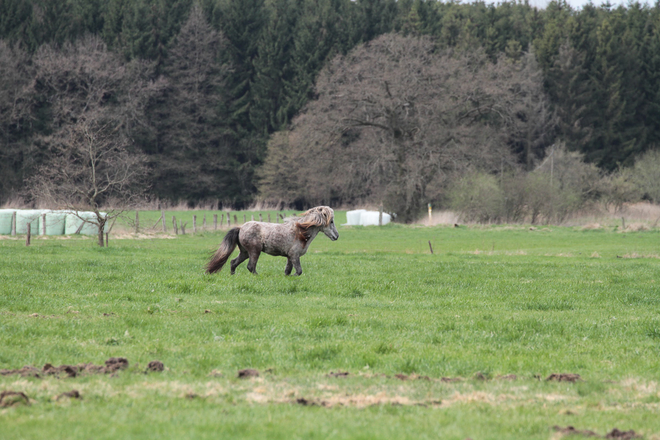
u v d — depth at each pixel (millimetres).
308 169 82062
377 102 63031
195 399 7102
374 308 14219
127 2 88438
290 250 18344
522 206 59969
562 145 75688
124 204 38125
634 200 66625
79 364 8406
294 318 12328
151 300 14250
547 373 8812
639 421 6785
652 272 22562
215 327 11250
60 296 14328
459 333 11281
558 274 21625
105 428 5973
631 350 10289
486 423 6562
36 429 5914
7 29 81188
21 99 78312
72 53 80625
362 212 62156
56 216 39875
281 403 7043
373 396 7453
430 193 66875
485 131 70188
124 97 81438
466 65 68562
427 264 24469
